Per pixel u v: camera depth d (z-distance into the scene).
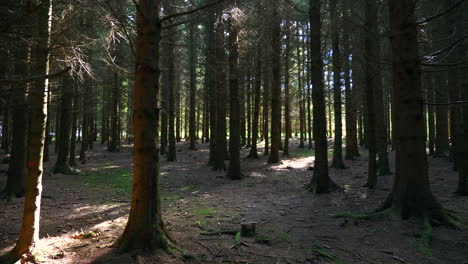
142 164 3.77
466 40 6.53
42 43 3.39
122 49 12.61
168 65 16.36
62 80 4.05
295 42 15.27
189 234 4.62
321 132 8.18
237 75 11.09
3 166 13.12
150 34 3.81
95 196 8.01
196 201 7.31
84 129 16.06
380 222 4.99
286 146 18.28
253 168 13.62
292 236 4.57
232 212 6.12
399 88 5.20
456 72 8.55
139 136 3.78
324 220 5.43
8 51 3.20
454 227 4.56
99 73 10.67
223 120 13.25
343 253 3.91
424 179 5.02
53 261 3.47
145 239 3.71
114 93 20.86
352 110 15.17
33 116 3.54
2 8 2.69
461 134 7.04
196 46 12.40
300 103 25.72
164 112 18.17
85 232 4.69
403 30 5.11
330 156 17.73
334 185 8.21
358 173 11.39
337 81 12.62
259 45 11.01
